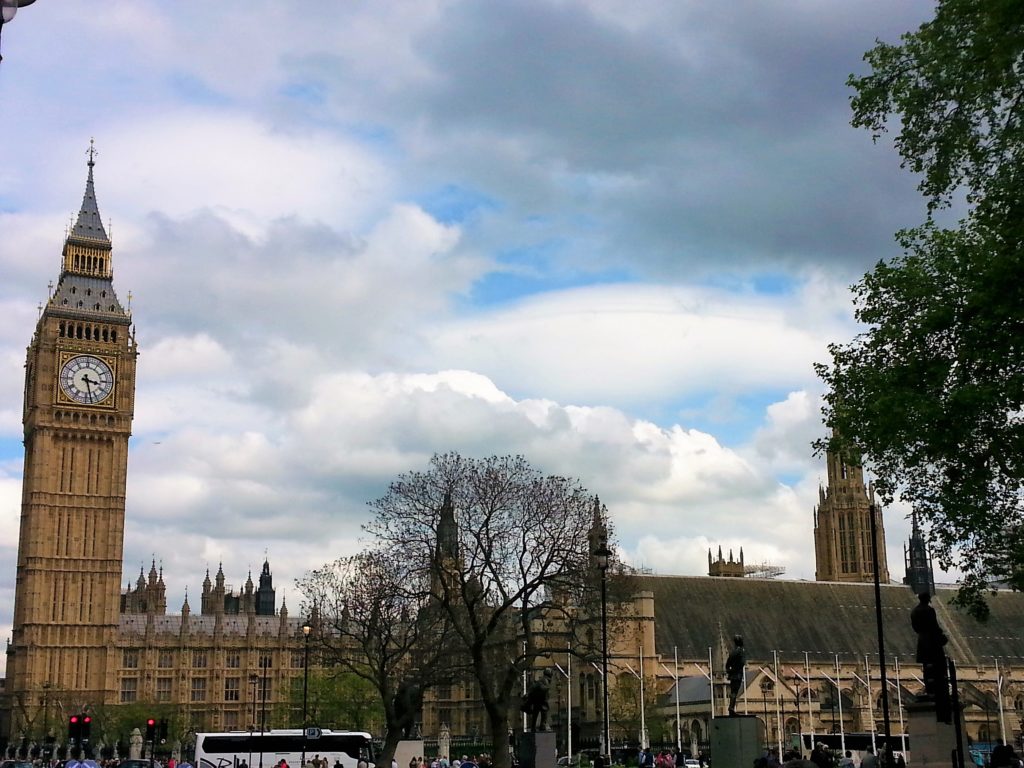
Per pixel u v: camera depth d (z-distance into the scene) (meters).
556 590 94.81
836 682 172.50
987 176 48.25
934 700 41.34
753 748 53.00
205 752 102.94
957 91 47.38
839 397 56.69
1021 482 51.75
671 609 177.88
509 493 91.06
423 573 93.06
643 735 137.50
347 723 173.50
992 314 47.38
